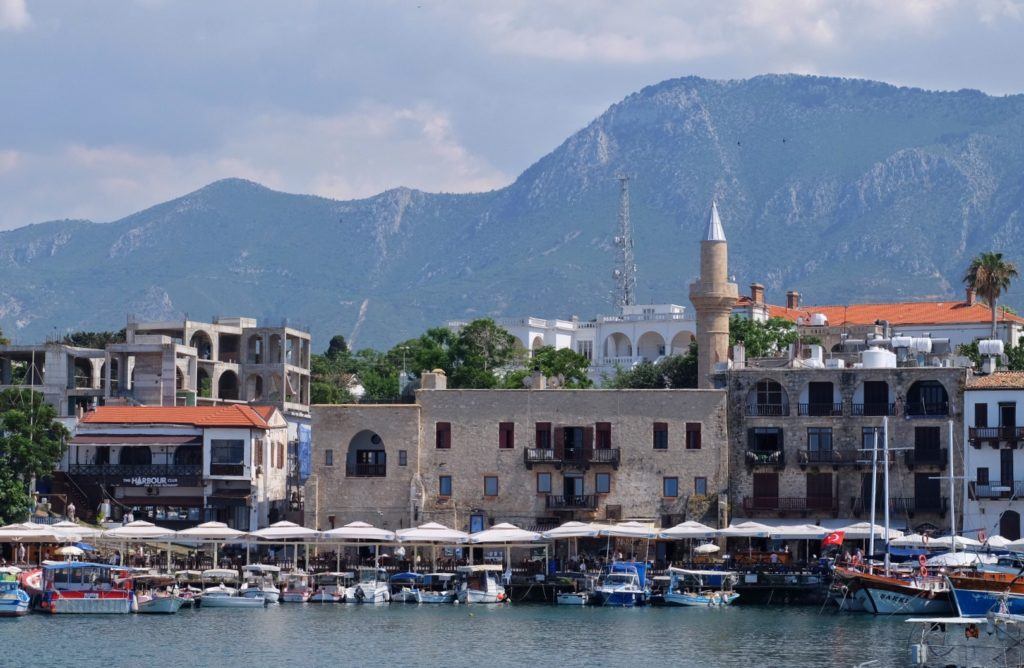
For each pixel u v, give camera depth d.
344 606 156.00
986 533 163.75
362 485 173.75
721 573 154.88
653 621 143.12
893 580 145.88
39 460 173.75
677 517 171.00
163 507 181.88
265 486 184.38
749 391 172.12
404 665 118.50
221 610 152.25
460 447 173.62
